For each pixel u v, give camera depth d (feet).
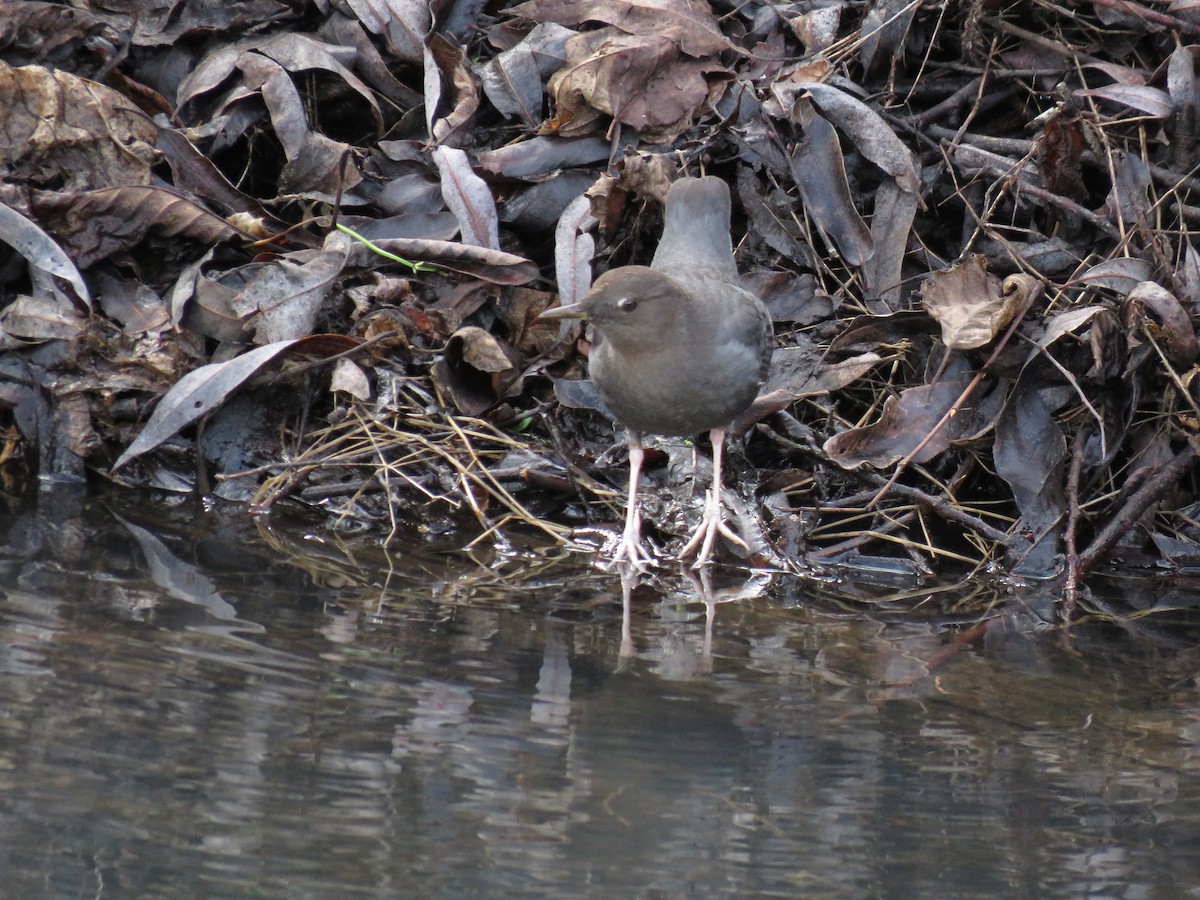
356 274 34.30
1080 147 34.55
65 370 32.07
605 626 25.80
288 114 35.29
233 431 32.50
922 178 36.01
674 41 35.91
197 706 20.59
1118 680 24.29
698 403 29.45
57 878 16.10
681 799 18.88
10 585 25.00
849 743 21.09
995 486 32.76
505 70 36.50
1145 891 17.04
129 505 30.60
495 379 33.35
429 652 23.59
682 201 31.55
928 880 17.16
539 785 19.02
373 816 17.92
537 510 32.14
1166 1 36.55
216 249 33.71
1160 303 30.25
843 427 32.76
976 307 31.24
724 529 30.32
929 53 37.86
